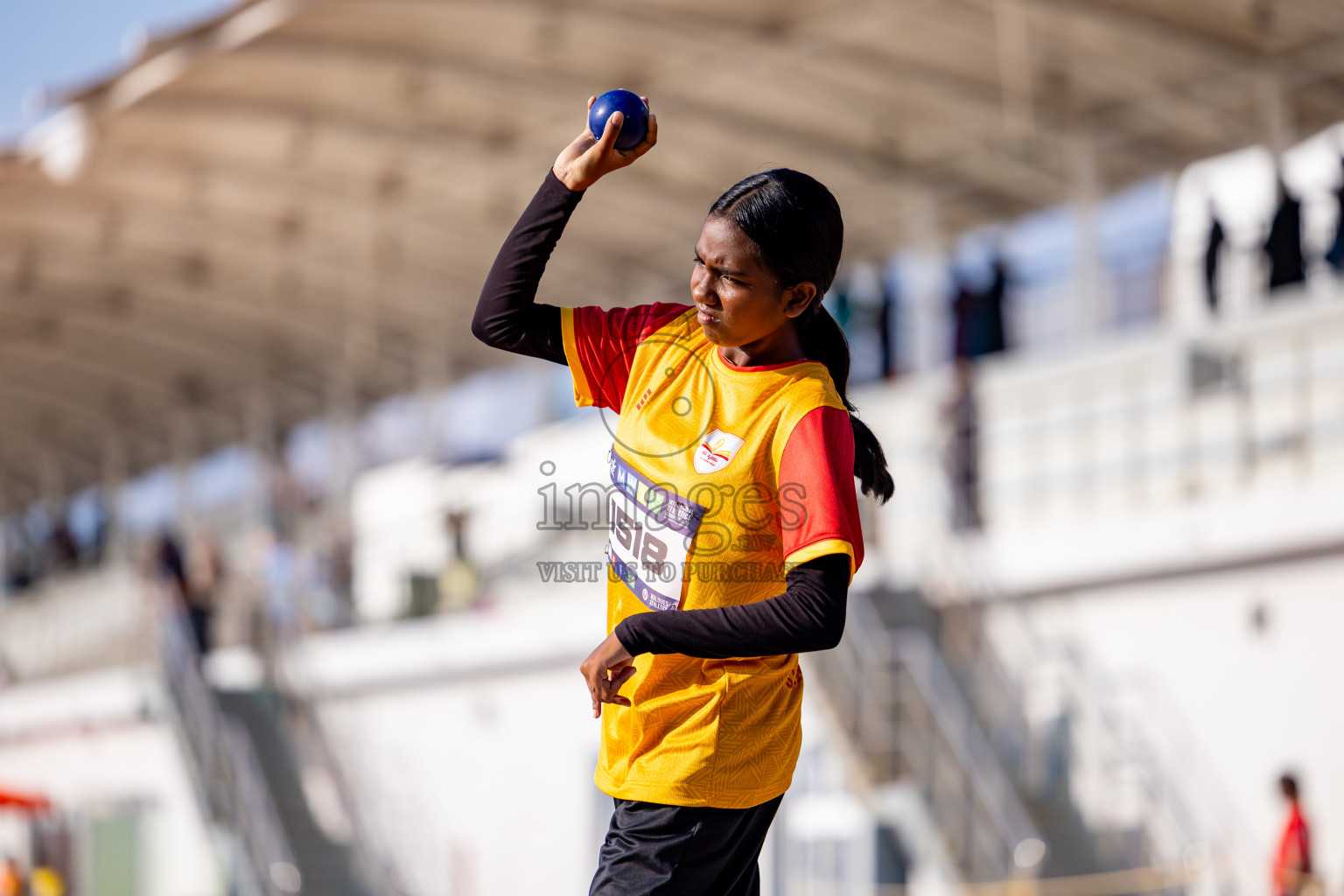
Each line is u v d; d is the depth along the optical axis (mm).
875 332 30953
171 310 44219
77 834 35719
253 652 31406
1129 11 26906
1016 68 29219
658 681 4316
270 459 52500
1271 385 21406
